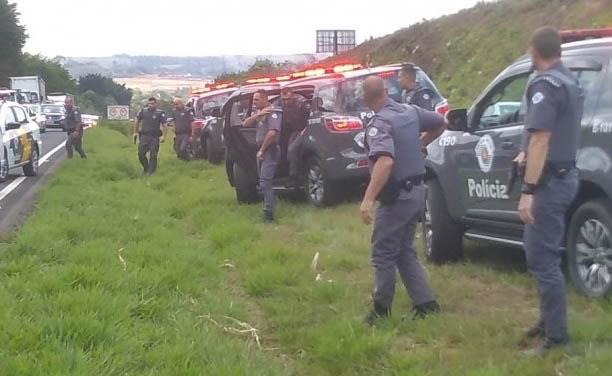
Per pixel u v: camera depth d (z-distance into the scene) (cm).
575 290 613
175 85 11025
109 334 515
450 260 786
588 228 601
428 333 557
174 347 508
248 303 682
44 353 473
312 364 530
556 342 499
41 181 1686
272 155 1073
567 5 2947
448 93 3105
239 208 1195
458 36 3512
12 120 1750
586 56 620
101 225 953
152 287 661
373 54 4128
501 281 698
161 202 1239
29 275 674
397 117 575
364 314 611
